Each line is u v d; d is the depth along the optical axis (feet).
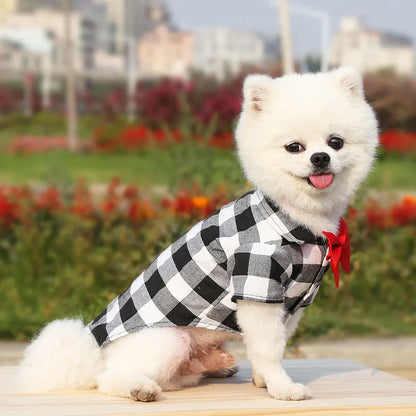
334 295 5.10
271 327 2.88
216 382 3.26
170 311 3.00
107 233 6.31
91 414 2.72
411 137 20.22
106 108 24.64
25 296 5.69
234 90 15.21
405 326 5.60
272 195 2.93
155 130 20.86
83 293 5.37
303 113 2.89
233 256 2.89
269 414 2.80
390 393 3.07
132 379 2.90
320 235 2.95
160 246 4.97
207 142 7.86
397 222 6.52
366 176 3.03
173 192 7.06
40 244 6.31
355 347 5.01
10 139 22.76
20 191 7.45
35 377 3.03
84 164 16.84
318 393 3.06
